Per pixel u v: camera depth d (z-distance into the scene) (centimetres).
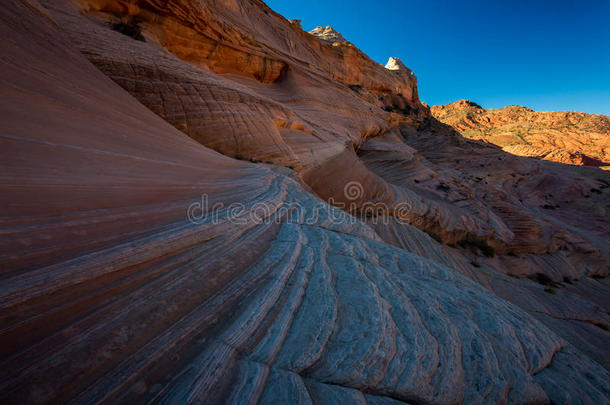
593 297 2338
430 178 3912
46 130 357
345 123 4016
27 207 238
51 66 526
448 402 269
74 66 649
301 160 1770
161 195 447
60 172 313
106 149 455
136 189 411
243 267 369
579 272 2781
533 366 384
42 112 384
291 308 315
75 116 464
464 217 2802
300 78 3875
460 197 3391
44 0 1178
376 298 370
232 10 3241
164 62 1448
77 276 213
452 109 19362
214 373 202
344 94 4666
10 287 174
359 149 4500
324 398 218
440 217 2556
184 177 597
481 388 296
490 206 3600
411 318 358
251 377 211
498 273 2022
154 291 255
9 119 310
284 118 2145
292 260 429
